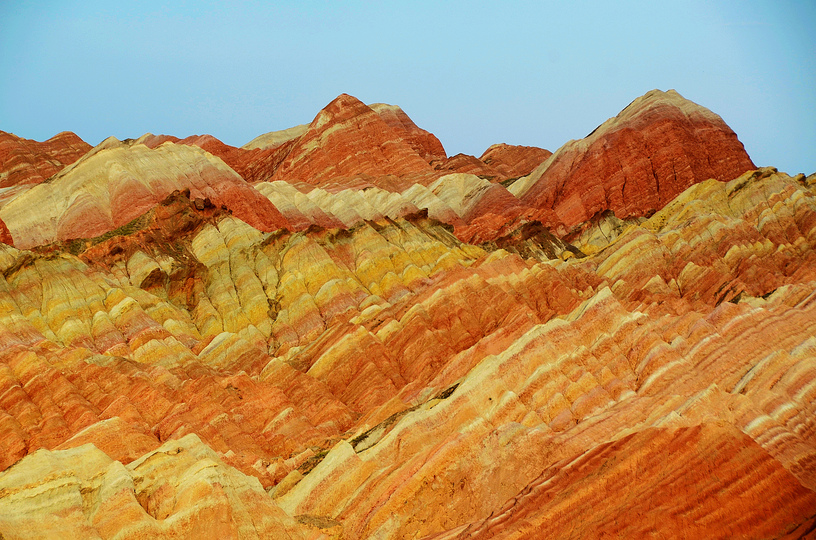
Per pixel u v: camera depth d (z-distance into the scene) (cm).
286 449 6975
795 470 5441
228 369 9331
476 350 7969
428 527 5244
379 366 8744
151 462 4947
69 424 7006
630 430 5725
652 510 4962
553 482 5247
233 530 4588
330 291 11475
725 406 5972
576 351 7050
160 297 11275
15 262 10325
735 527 4869
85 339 9569
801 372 6347
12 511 4284
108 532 4425
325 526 5144
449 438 5644
